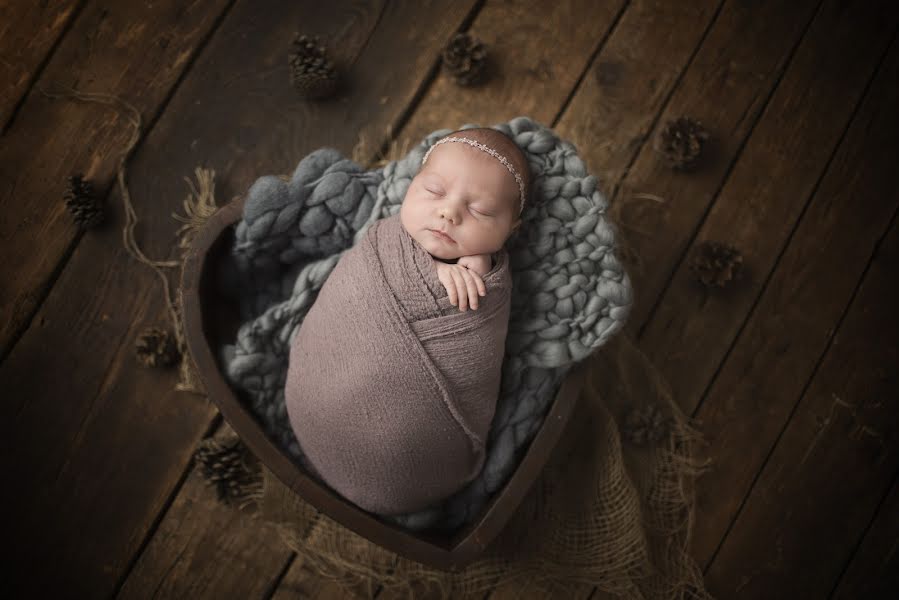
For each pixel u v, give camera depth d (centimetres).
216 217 124
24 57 151
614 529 143
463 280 109
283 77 157
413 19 159
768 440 159
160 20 155
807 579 156
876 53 161
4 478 146
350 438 117
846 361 161
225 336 139
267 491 146
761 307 161
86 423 149
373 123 157
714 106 162
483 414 120
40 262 150
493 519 120
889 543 158
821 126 161
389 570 147
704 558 156
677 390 158
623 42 162
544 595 149
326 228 128
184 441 151
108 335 151
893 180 161
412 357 109
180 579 147
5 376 148
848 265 162
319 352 117
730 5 162
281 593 148
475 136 113
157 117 154
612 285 123
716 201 161
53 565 145
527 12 161
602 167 159
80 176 146
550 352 124
